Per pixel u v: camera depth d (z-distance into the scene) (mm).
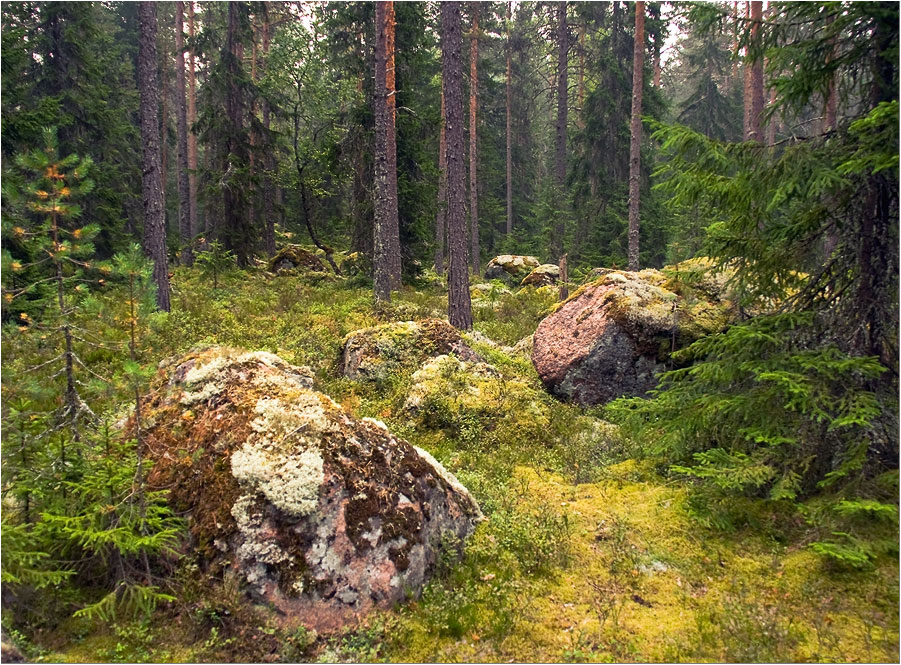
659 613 4484
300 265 23156
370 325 12930
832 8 5020
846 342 5535
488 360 10656
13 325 5203
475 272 29281
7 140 12305
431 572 4770
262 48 29734
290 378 6000
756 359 5777
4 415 4496
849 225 5539
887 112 4488
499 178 40125
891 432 5254
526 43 35031
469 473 6707
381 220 15648
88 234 4875
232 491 4473
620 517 5895
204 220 33406
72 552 4434
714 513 5555
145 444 4949
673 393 6562
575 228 26266
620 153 26141
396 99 20453
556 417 8523
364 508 4547
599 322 9422
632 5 25406
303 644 3961
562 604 4613
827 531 4984
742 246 5977
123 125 21562
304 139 27281
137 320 4672
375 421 5555
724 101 33500
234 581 4148
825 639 4043
